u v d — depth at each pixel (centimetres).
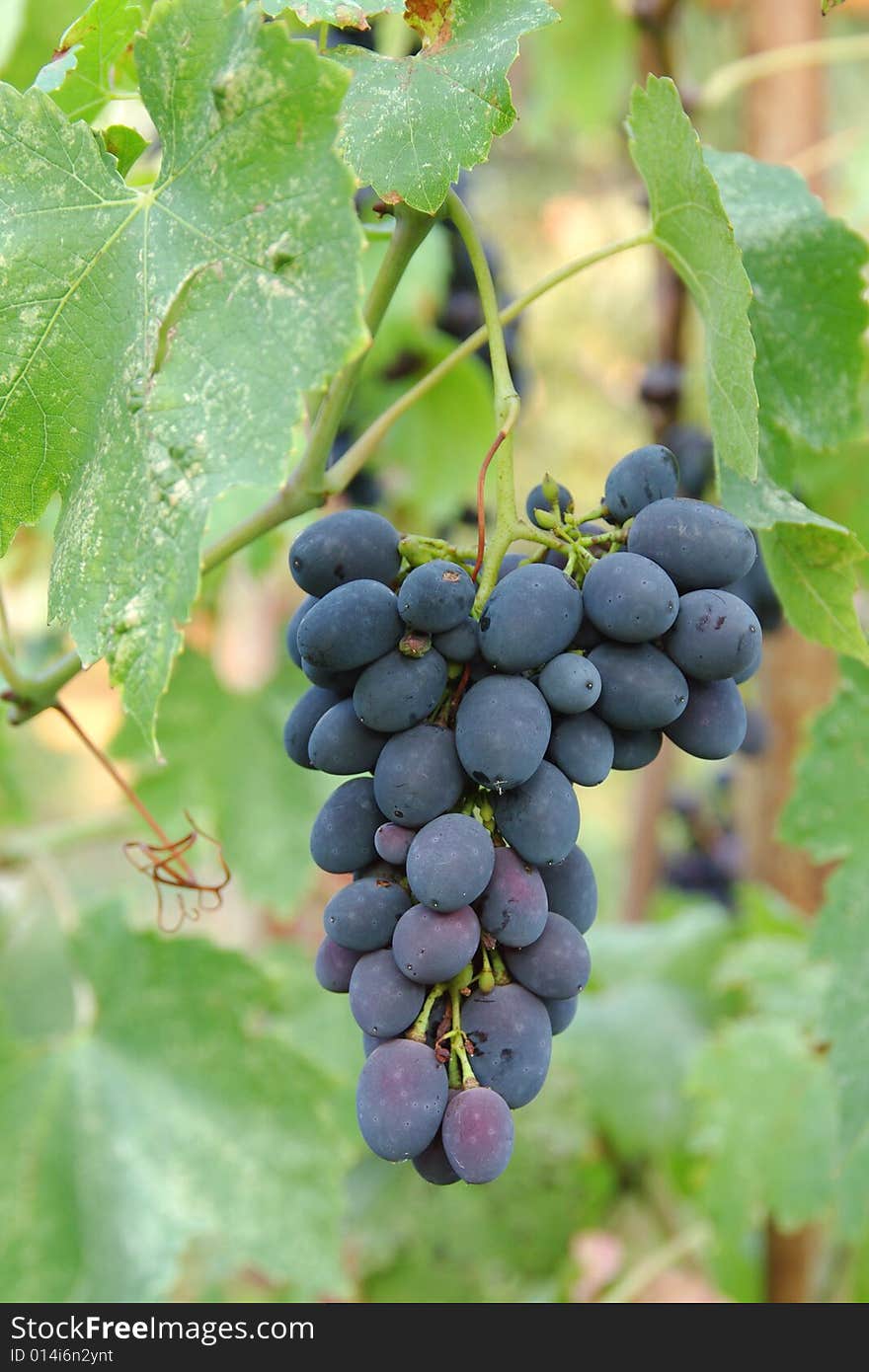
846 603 62
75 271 57
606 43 142
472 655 55
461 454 112
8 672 68
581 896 57
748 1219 102
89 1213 81
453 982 55
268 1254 81
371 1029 54
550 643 54
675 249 61
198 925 151
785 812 81
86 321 57
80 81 63
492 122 58
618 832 259
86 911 84
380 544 56
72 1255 81
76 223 57
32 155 57
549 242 256
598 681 55
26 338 57
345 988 57
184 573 54
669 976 128
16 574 124
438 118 59
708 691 57
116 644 55
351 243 53
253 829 104
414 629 55
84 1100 82
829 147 103
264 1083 82
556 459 249
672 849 173
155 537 54
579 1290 137
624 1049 122
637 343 244
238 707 104
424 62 60
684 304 103
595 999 126
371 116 59
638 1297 129
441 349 106
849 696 80
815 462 92
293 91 54
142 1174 82
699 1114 107
